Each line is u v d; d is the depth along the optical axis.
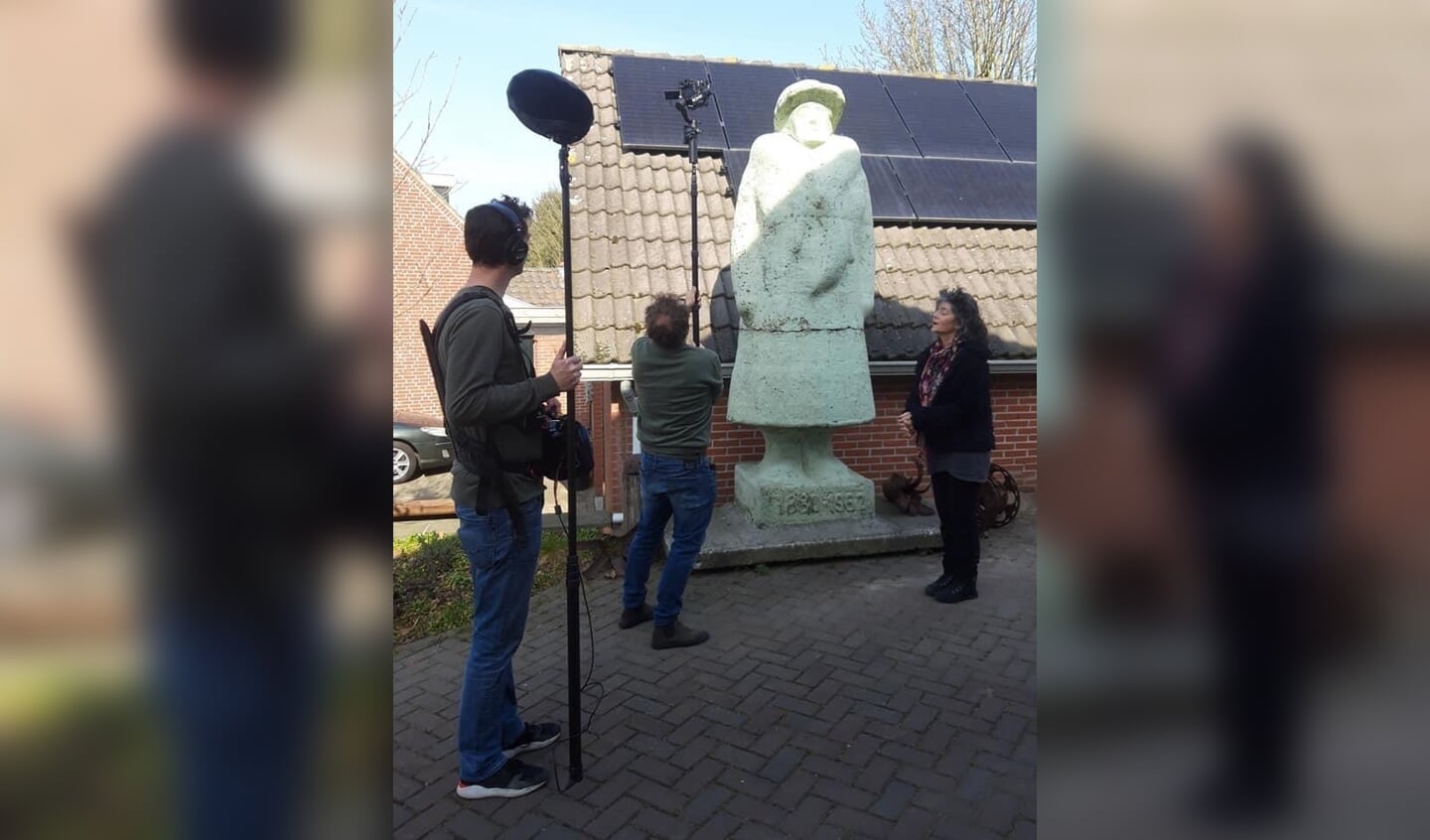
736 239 5.66
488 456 2.73
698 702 3.62
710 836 2.71
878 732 3.35
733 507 6.32
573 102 2.77
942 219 7.74
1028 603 4.77
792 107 5.55
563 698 3.70
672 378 3.92
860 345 5.66
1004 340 6.98
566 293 2.88
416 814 2.85
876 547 5.59
